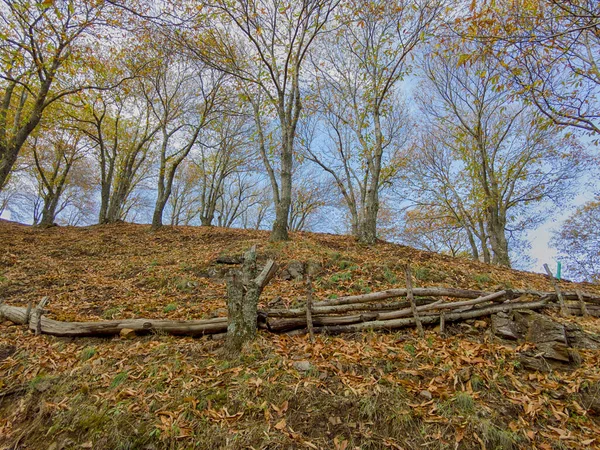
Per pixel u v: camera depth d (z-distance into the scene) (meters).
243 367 4.05
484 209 15.59
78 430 3.37
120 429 3.28
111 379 4.06
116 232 15.35
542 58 6.50
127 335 5.05
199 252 10.76
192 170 29.06
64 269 9.45
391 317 5.00
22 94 14.30
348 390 3.55
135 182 27.00
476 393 3.50
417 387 3.60
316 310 4.96
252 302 4.70
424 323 4.99
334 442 3.02
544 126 7.88
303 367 3.96
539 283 8.27
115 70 13.52
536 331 4.39
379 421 3.21
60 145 20.03
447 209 19.53
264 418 3.31
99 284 8.09
